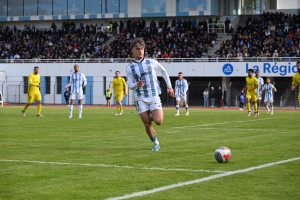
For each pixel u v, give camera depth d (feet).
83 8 240.94
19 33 247.70
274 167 38.78
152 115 47.98
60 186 31.89
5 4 249.96
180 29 225.56
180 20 228.63
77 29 239.71
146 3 233.14
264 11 230.89
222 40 218.18
